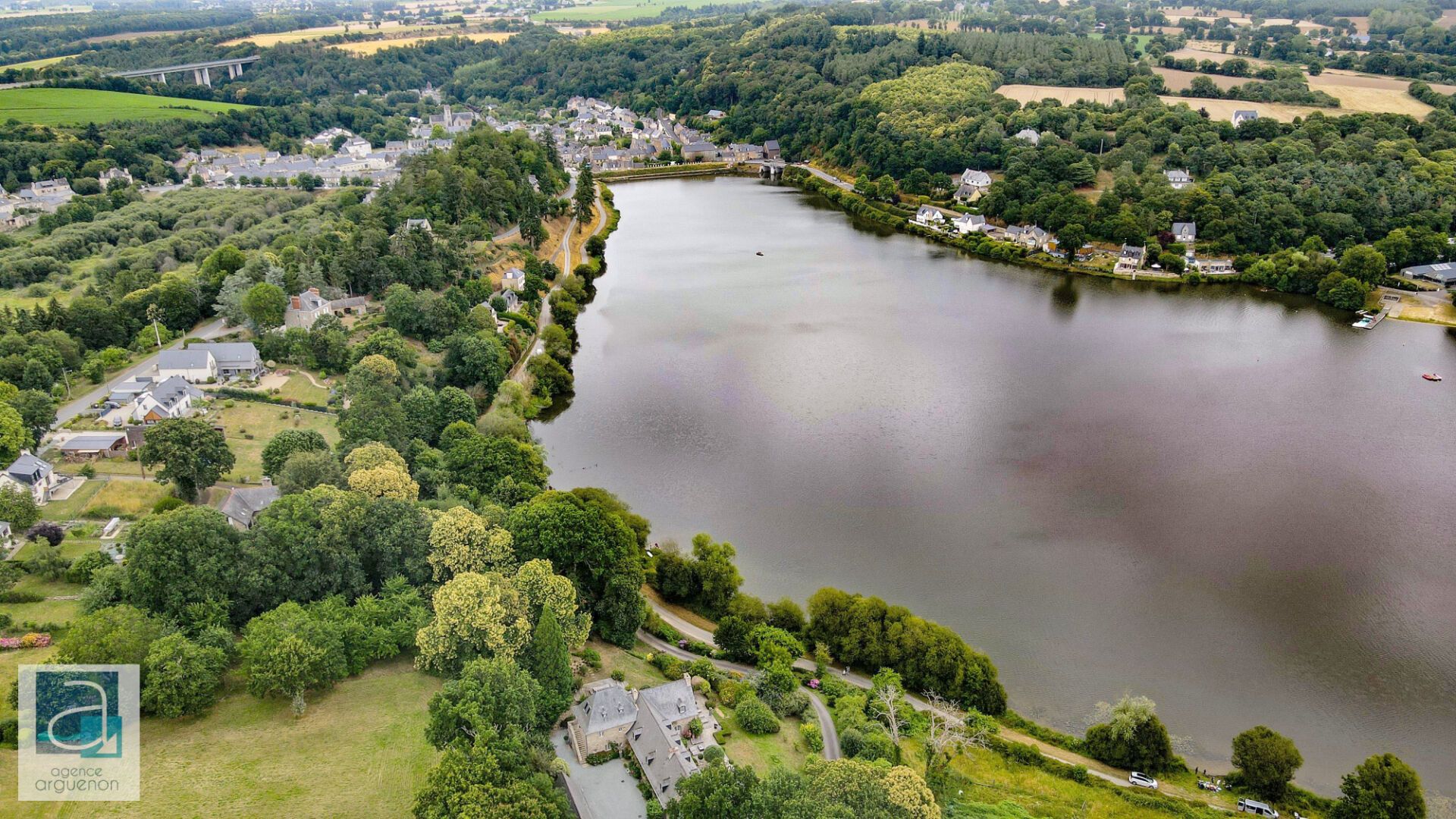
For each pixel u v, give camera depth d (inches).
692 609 5187.0
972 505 6186.0
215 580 4028.1
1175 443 7062.0
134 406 6176.2
